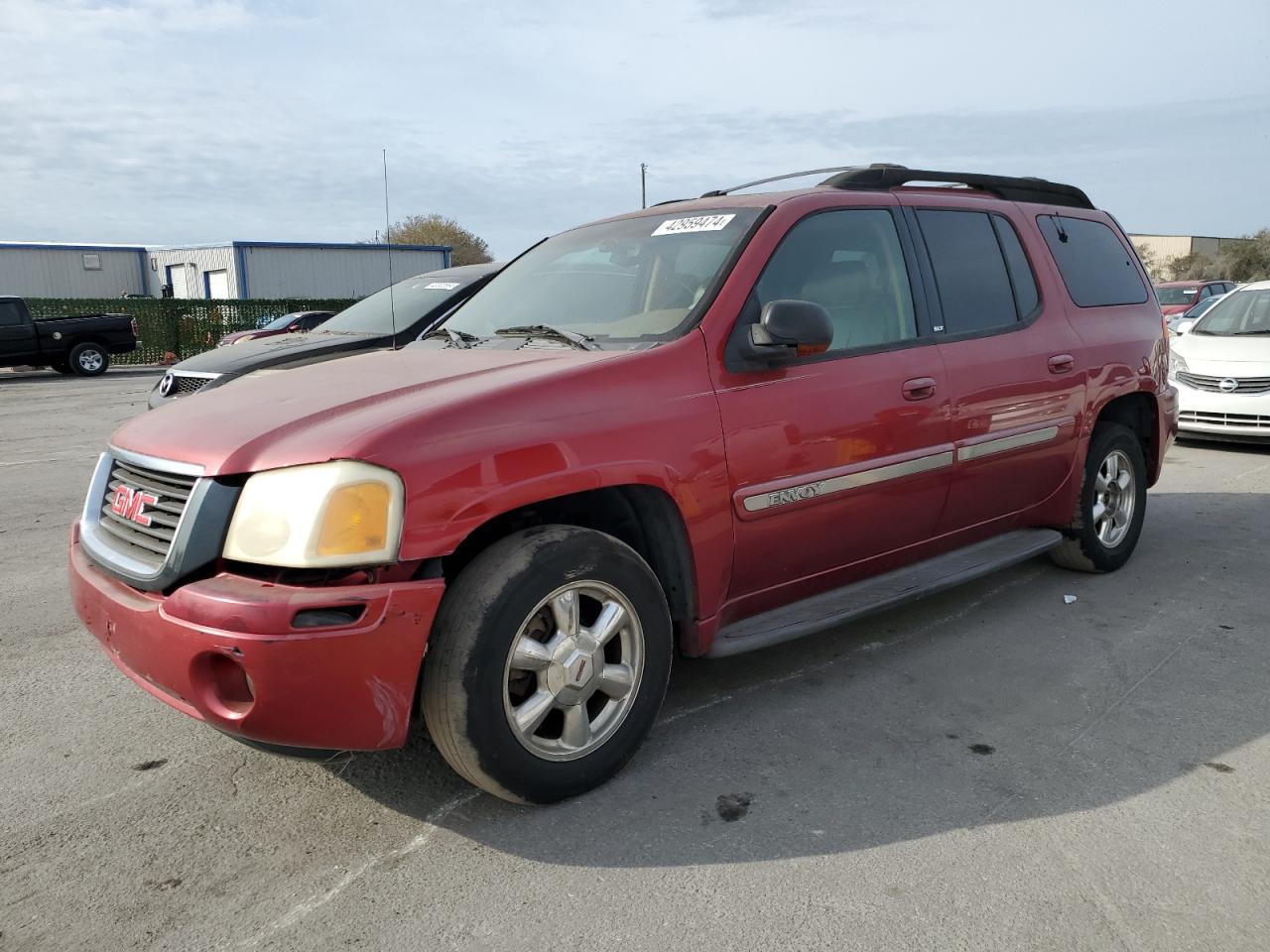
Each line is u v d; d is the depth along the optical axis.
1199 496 7.04
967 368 3.96
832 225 3.71
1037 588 4.85
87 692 3.73
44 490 7.80
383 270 38.94
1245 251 56.41
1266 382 8.63
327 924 2.32
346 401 2.79
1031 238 4.60
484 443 2.61
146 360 27.61
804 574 3.53
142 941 2.27
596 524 3.16
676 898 2.40
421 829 2.73
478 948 2.23
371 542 2.42
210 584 2.44
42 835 2.73
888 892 2.41
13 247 41.53
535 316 3.76
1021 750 3.16
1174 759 3.09
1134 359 4.92
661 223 3.90
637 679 2.95
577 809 2.82
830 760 3.10
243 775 3.06
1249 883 2.43
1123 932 2.25
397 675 2.47
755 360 3.23
